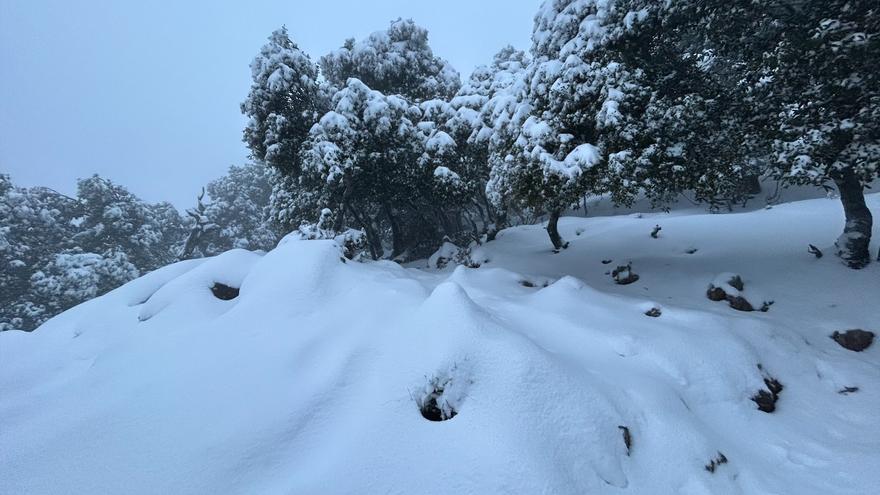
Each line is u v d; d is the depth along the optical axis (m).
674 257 12.16
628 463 3.92
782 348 6.63
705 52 10.18
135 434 4.32
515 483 3.22
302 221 19.77
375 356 5.28
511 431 3.66
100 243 31.56
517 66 23.47
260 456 3.86
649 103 9.11
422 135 19.19
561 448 3.69
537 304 7.87
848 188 8.89
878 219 11.65
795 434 4.91
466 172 19.83
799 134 7.98
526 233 18.98
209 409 4.61
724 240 12.48
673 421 4.48
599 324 6.81
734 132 9.22
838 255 9.25
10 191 29.64
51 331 8.75
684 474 3.90
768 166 8.94
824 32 6.73
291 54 17.34
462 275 10.46
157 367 5.77
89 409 5.00
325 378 4.96
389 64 23.95
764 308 8.42
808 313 8.00
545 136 10.13
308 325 6.50
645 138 9.12
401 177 19.66
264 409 4.54
